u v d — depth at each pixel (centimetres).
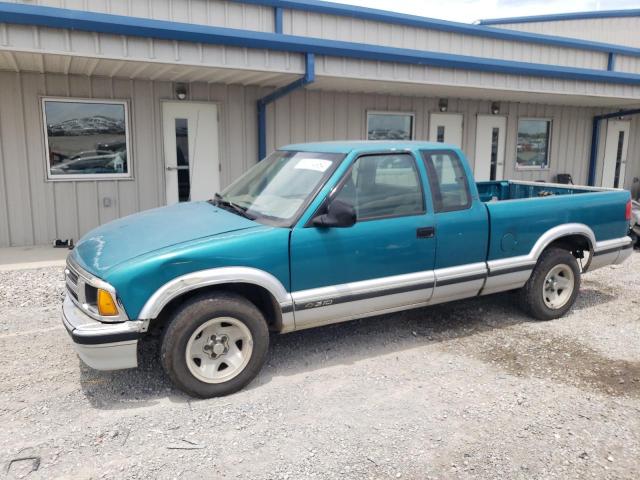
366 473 290
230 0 945
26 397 373
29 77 831
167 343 358
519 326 520
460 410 357
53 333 493
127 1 864
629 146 1611
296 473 290
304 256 396
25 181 854
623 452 311
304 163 446
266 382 398
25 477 285
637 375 412
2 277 670
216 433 329
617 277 724
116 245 388
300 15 1022
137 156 930
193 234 386
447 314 554
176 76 888
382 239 426
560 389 388
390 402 368
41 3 807
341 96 1112
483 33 1211
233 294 379
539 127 1420
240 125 1012
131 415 349
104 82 884
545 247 523
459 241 465
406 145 454
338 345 469
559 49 1334
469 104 1282
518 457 305
